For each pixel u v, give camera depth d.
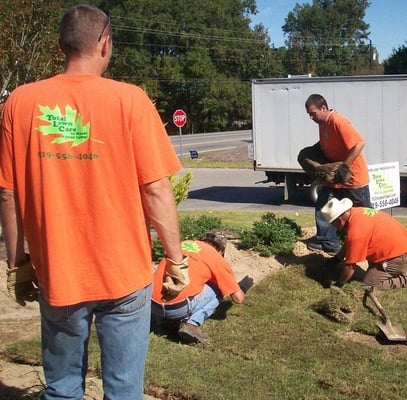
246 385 4.01
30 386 3.94
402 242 5.70
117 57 70.06
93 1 71.31
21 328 5.19
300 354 4.66
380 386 4.04
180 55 76.31
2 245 6.73
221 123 78.06
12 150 2.45
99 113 2.35
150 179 2.40
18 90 2.45
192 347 4.82
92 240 2.39
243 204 16.30
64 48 2.47
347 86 14.79
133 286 2.42
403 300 6.04
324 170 6.80
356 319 5.51
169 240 2.47
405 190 14.95
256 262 7.18
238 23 83.88
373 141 14.70
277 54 100.31
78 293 2.40
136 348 2.50
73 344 2.54
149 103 2.46
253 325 5.32
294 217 12.57
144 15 72.50
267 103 15.88
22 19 8.09
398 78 14.15
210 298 5.07
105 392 2.53
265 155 16.14
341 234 7.43
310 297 6.16
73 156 2.37
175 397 3.91
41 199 2.39
